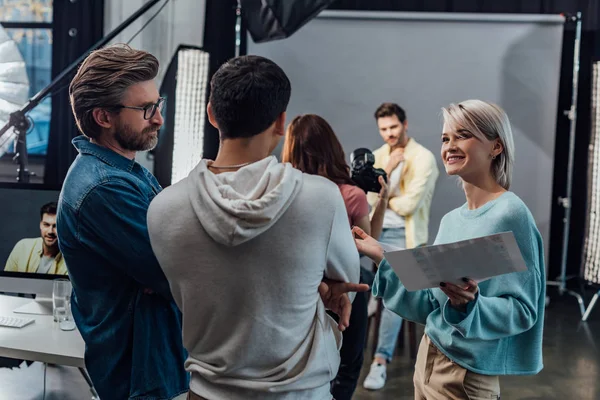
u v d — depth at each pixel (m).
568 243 5.54
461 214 1.66
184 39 5.29
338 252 1.16
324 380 1.18
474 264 1.31
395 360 3.71
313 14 4.22
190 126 5.13
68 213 1.43
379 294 1.70
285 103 1.17
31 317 2.25
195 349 1.18
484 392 1.58
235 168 1.15
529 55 5.14
